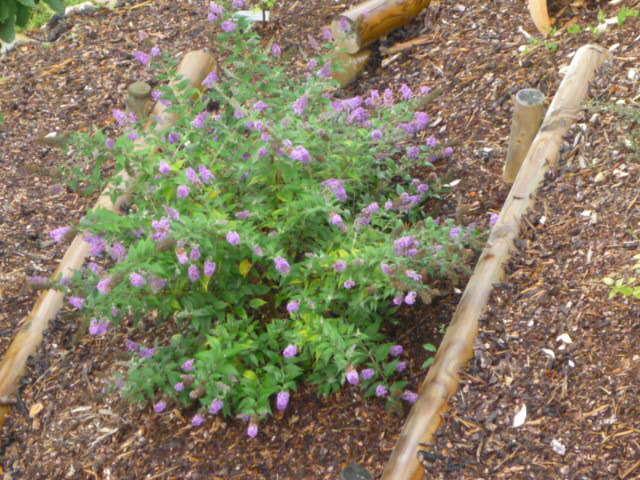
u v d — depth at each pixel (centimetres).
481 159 248
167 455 202
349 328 187
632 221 204
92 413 215
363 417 198
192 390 197
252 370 203
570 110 232
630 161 217
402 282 180
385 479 178
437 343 207
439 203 238
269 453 197
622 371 180
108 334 231
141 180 208
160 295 199
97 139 209
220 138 216
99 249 197
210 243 183
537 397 182
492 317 197
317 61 245
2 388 224
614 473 166
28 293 248
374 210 196
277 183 209
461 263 194
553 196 217
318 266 190
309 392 206
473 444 179
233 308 208
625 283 192
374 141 223
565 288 198
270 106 220
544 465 172
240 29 234
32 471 208
